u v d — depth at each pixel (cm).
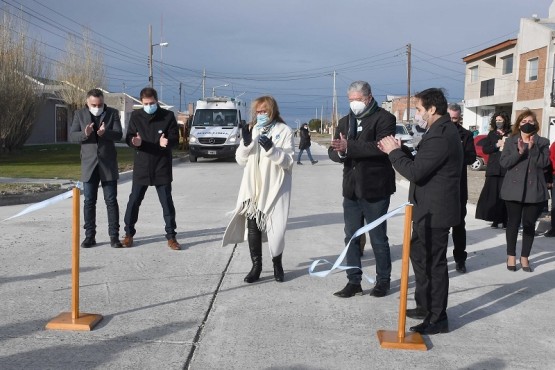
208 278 595
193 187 1447
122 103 3731
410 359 408
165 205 718
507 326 480
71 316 464
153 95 693
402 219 997
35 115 2505
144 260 664
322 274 491
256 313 493
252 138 569
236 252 709
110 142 719
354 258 544
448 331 464
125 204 1127
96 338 432
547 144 648
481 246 791
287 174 577
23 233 809
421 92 452
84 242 725
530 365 403
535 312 516
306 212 1050
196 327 457
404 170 442
